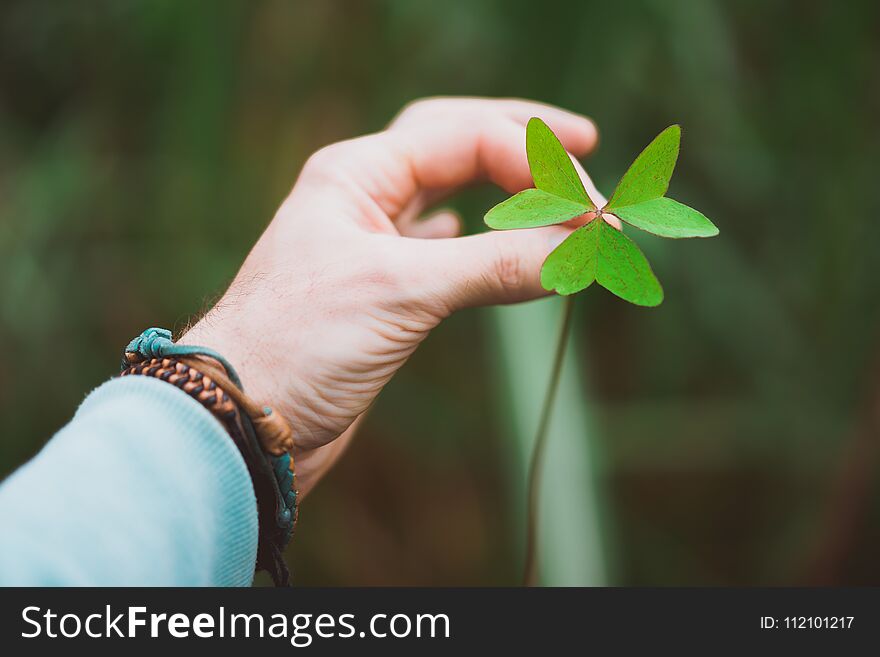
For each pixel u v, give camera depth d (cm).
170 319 96
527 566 68
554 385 64
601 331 104
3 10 100
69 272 97
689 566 100
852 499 85
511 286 62
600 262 57
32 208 96
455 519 102
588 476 79
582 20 87
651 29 87
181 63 94
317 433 63
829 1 88
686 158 94
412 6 91
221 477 58
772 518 100
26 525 54
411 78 95
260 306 62
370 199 66
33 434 97
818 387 94
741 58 93
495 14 89
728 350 97
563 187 57
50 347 96
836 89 90
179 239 96
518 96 92
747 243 96
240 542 58
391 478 103
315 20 96
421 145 68
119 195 99
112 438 56
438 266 61
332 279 62
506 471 100
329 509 102
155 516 56
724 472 103
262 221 96
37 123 106
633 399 103
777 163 93
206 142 95
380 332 61
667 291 95
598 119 91
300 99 98
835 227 91
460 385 102
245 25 94
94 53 100
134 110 101
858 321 92
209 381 58
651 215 57
